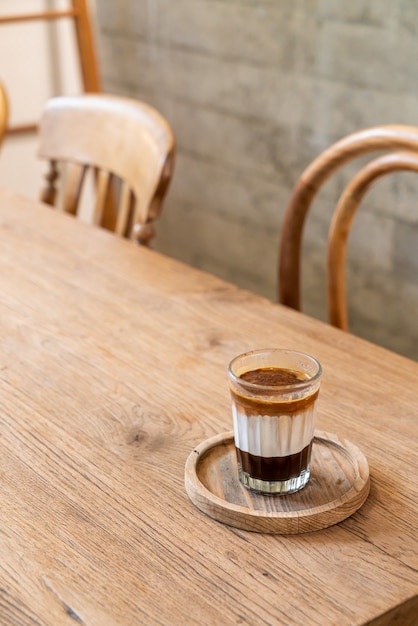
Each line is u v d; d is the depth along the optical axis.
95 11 2.86
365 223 2.19
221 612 0.81
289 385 0.88
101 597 0.82
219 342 1.15
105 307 1.24
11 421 1.02
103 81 2.94
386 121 2.06
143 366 1.11
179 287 1.29
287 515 0.87
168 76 2.66
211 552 0.86
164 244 2.91
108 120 1.61
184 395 1.06
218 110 2.52
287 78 2.27
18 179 3.13
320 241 2.33
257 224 2.53
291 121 2.30
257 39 2.31
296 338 1.17
